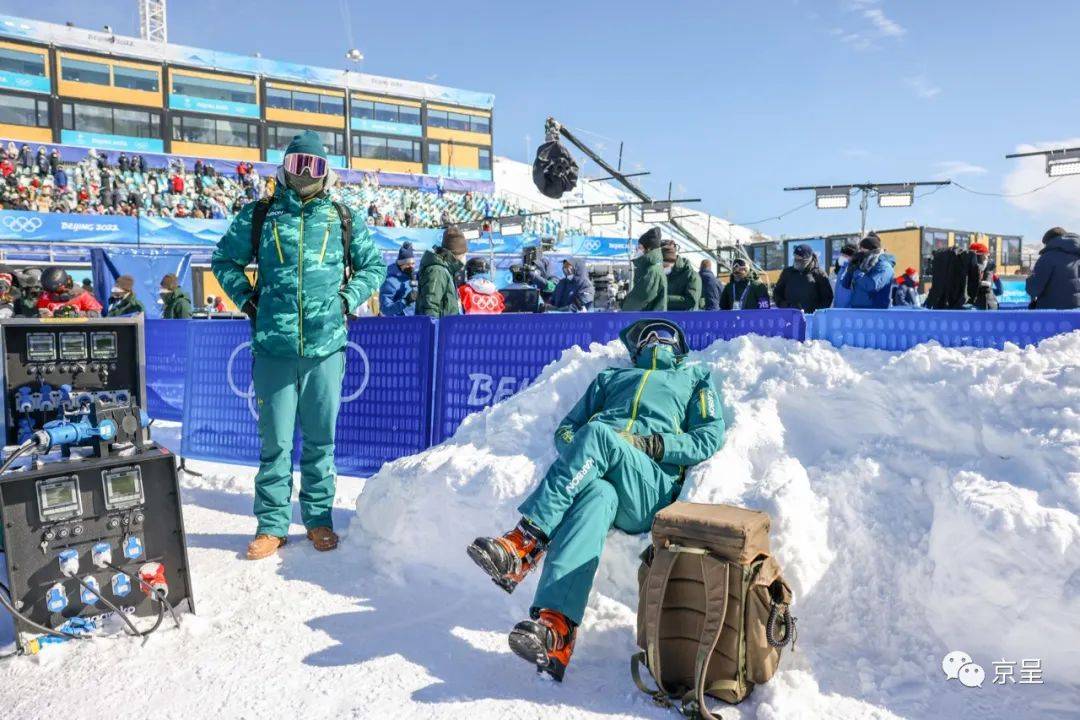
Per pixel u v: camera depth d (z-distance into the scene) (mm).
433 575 3408
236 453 5977
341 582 3387
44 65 31141
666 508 2518
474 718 2240
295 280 3752
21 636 2695
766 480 2877
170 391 8289
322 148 3797
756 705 2293
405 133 41469
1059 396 2631
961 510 2479
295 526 4316
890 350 3531
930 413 2920
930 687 2328
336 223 3887
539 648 2369
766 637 2318
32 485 2742
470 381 4879
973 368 2896
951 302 8039
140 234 20250
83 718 2275
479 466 3383
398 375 5176
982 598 2361
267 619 2982
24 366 3410
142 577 2900
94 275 11000
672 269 7863
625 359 3727
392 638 2801
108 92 32688
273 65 36906
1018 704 2229
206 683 2471
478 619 2980
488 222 24234
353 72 39469
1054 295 7285
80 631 2812
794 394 3305
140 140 33469
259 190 32031
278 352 3775
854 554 2736
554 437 3441
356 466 5367
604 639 2703
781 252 21859
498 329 4789
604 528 2688
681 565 2377
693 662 2354
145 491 2979
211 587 3332
